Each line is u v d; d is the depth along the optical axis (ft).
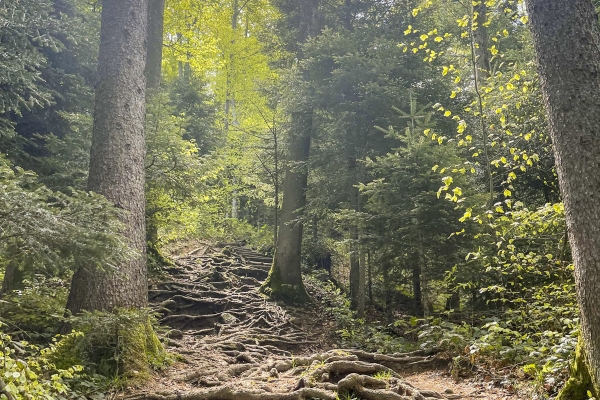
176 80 61.67
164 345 22.49
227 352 23.89
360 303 30.94
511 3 26.50
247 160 53.31
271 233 59.57
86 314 16.75
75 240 12.69
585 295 11.60
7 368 9.38
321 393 14.97
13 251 12.48
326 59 34.76
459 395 15.76
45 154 27.43
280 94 38.93
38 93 22.91
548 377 14.42
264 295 37.27
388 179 28.63
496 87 23.32
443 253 25.63
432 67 33.12
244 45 67.67
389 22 36.83
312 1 42.88
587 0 12.29
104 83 20.86
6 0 21.94
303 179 40.32
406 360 20.43
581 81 11.84
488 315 25.00
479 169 32.65
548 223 19.17
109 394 15.60
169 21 51.19
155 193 30.32
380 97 30.53
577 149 11.68
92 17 31.65
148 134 27.84
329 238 46.98
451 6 39.27
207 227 60.49
